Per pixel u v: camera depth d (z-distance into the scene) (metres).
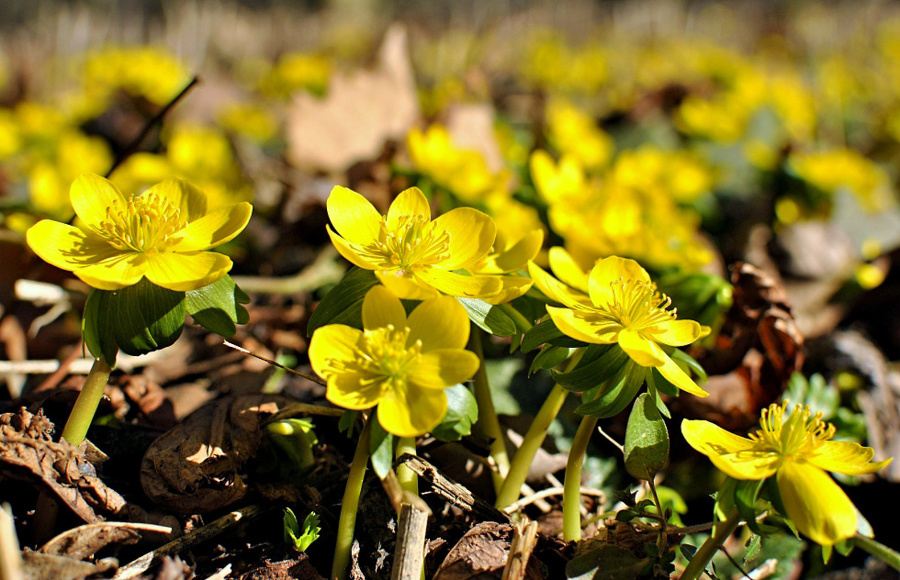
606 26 1.29
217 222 0.19
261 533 0.20
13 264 0.27
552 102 0.58
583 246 0.26
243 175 0.39
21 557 0.18
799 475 0.18
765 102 0.60
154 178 0.34
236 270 0.33
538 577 0.19
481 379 0.21
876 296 0.32
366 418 0.20
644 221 0.30
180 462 0.19
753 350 0.24
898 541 0.24
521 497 0.22
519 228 0.27
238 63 0.92
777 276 0.35
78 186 0.19
